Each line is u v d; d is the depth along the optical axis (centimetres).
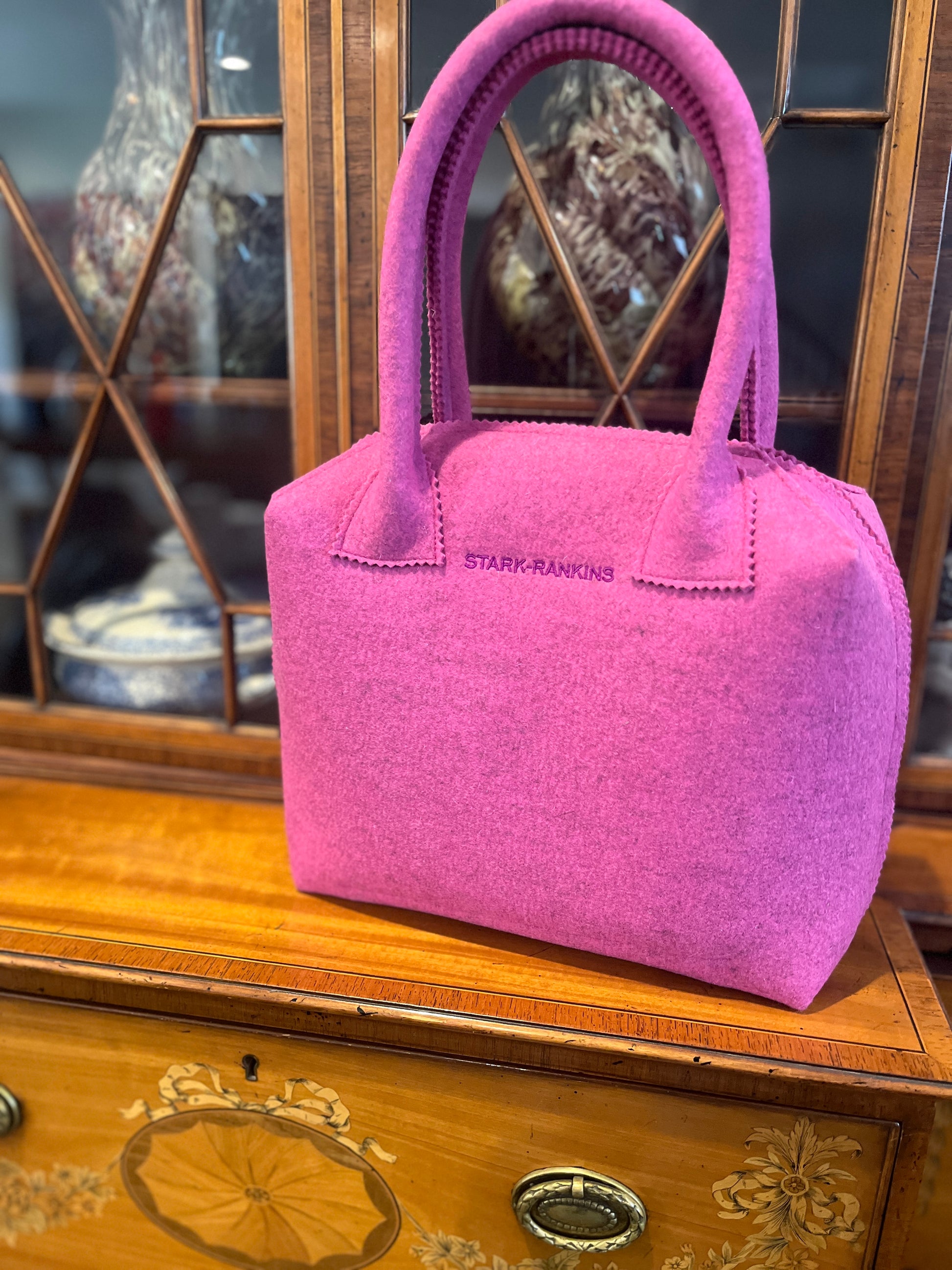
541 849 46
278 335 60
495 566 44
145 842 61
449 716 47
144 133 58
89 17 56
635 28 38
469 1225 48
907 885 56
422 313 55
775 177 52
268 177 57
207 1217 52
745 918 43
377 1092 47
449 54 53
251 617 67
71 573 69
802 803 41
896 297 52
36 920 52
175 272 60
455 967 48
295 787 52
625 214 54
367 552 46
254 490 63
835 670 39
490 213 56
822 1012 45
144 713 71
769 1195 44
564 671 44
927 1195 61
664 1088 43
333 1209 50
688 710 42
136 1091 50
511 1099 45
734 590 40
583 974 48
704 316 55
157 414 63
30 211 60
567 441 45
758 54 51
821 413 56
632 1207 45
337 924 52
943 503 56
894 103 49
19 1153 53
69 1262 55
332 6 52
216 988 46
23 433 66
